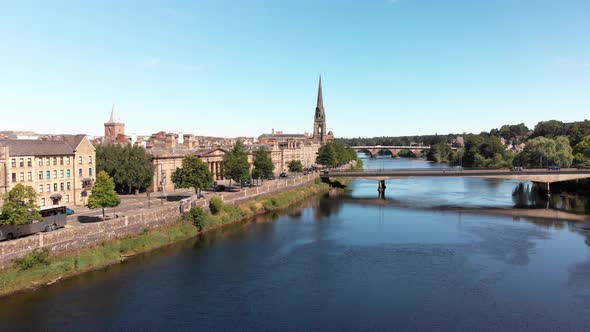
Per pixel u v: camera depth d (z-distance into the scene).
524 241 73.62
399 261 61.88
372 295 49.16
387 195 136.38
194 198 89.31
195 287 51.12
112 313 43.69
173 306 45.69
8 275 47.94
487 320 42.97
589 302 47.22
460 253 66.00
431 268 58.69
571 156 159.50
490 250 67.75
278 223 89.19
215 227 83.50
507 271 57.41
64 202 84.88
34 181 78.38
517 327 41.56
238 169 109.56
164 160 112.44
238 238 75.06
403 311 44.97
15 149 75.44
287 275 55.66
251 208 99.06
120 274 55.00
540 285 52.31
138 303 46.28
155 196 99.12
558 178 126.94
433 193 141.75
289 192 122.69
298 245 70.62
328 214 100.88
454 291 50.41
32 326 40.62
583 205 113.44
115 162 99.12
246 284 52.34
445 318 43.38
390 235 78.44
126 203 87.00
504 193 141.12
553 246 70.12
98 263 57.25
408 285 52.28
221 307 45.62
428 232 81.00
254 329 40.84
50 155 81.50
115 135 144.00
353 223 89.75
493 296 48.94
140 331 40.19
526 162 176.00
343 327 41.38
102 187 65.62
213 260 61.69
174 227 75.00
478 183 178.38
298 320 42.78
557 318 43.44
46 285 50.09
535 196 132.12
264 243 71.75
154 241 67.81
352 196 133.12
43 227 57.50
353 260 62.31
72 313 43.41
